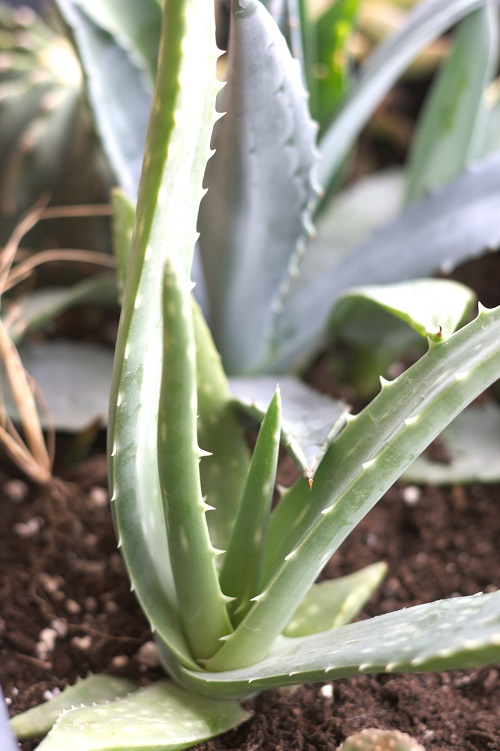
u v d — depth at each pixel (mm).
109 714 771
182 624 808
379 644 713
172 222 717
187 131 699
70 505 952
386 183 1146
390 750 749
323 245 1089
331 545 751
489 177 984
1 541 940
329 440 793
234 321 979
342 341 1038
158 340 741
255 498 770
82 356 1004
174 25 680
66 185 1055
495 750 813
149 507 792
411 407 756
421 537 970
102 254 1083
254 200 895
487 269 1194
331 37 997
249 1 764
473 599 718
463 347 751
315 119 1027
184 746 771
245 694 804
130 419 741
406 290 864
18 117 1061
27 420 918
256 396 898
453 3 936
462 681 860
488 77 1016
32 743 804
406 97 1314
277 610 770
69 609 902
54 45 1109
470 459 986
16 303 1011
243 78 813
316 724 825
